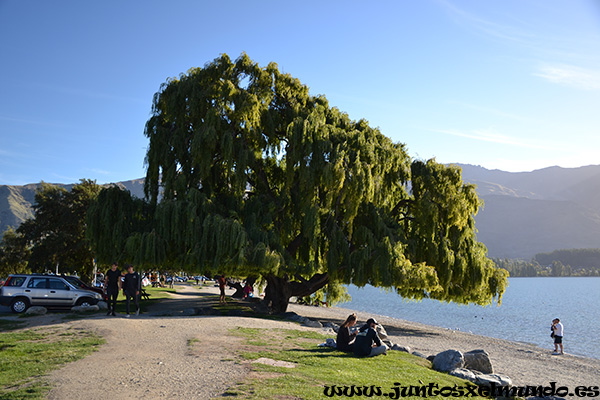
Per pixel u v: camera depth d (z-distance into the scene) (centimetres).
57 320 1873
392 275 2591
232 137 2717
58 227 4719
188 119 2873
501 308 8719
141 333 1530
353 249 2916
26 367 1039
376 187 2775
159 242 2423
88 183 4984
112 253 2583
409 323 4550
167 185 2706
